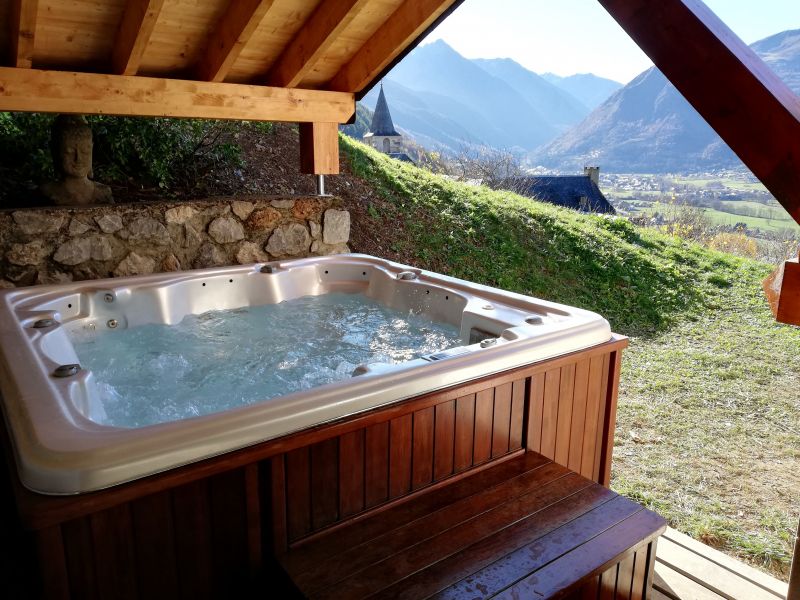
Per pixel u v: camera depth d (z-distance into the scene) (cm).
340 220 390
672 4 110
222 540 132
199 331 292
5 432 144
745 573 183
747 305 479
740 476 250
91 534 115
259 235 359
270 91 342
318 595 124
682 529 213
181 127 437
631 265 538
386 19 325
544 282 504
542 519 154
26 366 167
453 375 167
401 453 158
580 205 1358
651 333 438
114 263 310
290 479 138
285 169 522
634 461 262
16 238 280
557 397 197
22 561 162
